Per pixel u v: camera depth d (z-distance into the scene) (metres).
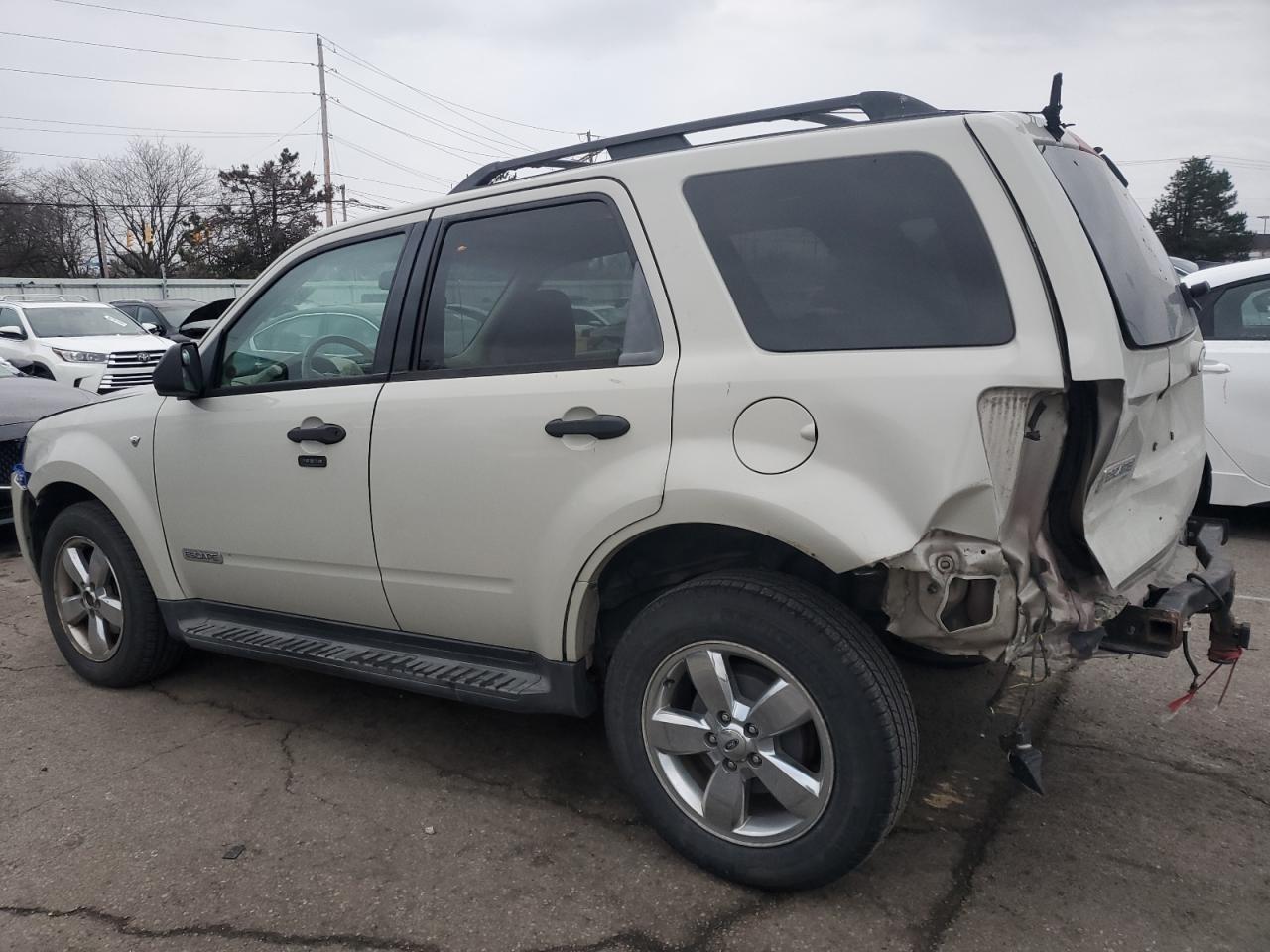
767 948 2.46
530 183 3.05
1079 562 2.51
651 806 2.81
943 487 2.31
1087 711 3.76
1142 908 2.58
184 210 60.66
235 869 2.86
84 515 4.13
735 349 2.60
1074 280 2.29
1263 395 5.68
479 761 3.52
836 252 2.54
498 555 2.98
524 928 2.56
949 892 2.67
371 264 3.40
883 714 2.41
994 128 2.39
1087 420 2.34
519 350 2.98
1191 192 67.25
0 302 14.53
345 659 3.42
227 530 3.67
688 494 2.57
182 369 3.61
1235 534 6.32
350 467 3.26
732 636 2.57
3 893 2.77
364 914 2.64
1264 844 2.87
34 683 4.35
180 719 3.93
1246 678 4.03
